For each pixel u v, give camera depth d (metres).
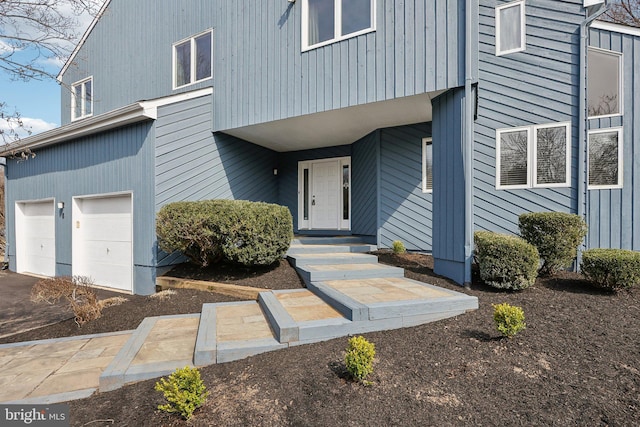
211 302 5.08
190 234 5.54
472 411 2.18
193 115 7.12
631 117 5.57
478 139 6.04
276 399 2.40
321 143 8.70
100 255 7.64
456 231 5.00
